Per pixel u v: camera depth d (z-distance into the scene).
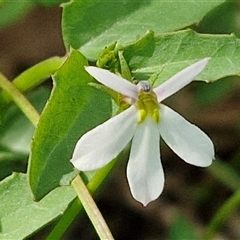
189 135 0.07
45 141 0.07
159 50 0.07
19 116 0.09
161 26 0.08
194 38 0.07
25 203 0.07
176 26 0.08
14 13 0.10
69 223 0.08
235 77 0.10
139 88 0.07
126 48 0.07
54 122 0.07
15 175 0.07
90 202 0.07
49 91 0.10
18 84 0.08
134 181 0.07
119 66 0.07
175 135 0.07
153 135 0.07
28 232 0.07
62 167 0.07
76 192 0.07
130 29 0.08
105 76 0.07
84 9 0.08
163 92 0.07
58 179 0.07
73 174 0.07
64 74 0.07
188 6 0.08
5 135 0.09
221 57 0.07
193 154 0.07
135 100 0.07
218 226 0.10
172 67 0.07
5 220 0.07
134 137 0.07
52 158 0.07
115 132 0.07
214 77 0.07
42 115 0.07
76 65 0.07
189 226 0.09
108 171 0.08
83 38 0.08
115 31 0.08
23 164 0.09
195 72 0.07
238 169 0.10
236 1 0.10
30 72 0.08
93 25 0.08
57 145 0.07
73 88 0.07
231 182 0.10
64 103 0.07
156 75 0.07
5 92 0.08
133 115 0.07
